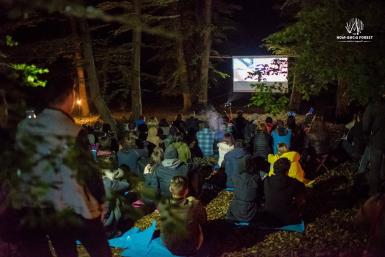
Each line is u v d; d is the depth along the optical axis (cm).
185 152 1123
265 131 1217
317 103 2955
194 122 1647
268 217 785
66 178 324
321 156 1155
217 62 3353
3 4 196
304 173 1095
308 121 1533
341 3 884
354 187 935
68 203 330
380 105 776
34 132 276
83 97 2905
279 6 2578
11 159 202
